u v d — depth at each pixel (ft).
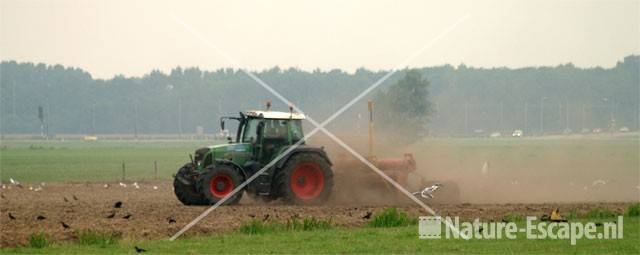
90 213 228.02
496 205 257.75
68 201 282.77
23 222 208.23
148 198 309.63
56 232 192.95
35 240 178.60
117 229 198.70
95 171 540.93
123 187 378.94
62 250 172.04
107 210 236.63
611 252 171.83
